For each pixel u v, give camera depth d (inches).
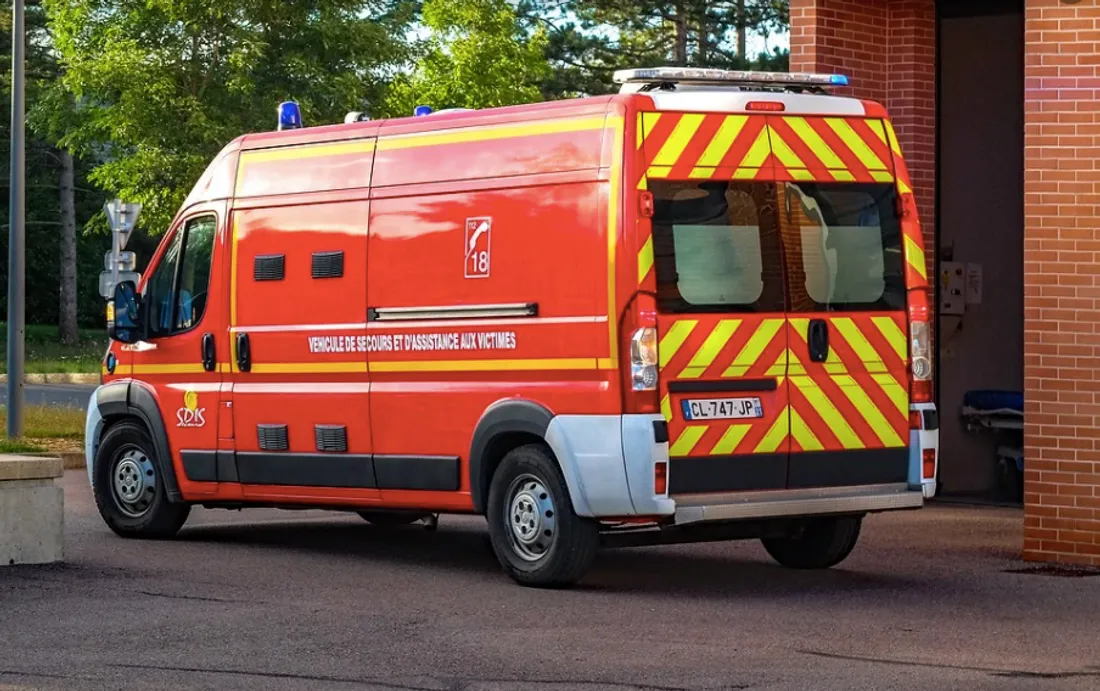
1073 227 470.0
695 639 355.3
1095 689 308.0
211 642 352.5
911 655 338.6
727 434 411.8
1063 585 431.8
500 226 434.6
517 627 369.7
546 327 421.4
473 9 1578.5
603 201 410.9
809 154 429.1
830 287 428.8
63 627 369.1
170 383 518.9
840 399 427.5
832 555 457.7
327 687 310.8
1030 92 474.6
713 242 414.0
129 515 532.1
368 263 467.8
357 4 1419.8
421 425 453.4
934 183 636.7
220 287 507.5
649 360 402.3
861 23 622.5
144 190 1363.2
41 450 554.3
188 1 1339.8
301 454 484.7
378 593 417.4
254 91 1366.9
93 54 1370.6
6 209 2578.7
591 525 419.8
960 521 564.1
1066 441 470.9
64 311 2351.1
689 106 415.5
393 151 465.1
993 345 653.9
